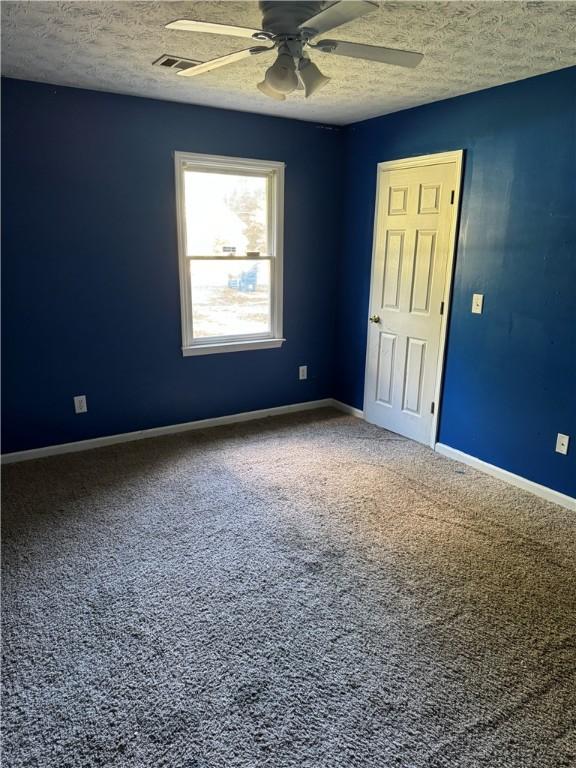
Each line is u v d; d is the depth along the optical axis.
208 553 2.53
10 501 3.00
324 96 3.34
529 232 2.99
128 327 3.75
